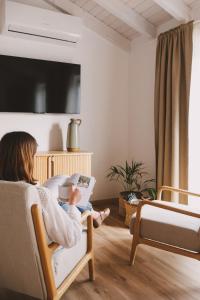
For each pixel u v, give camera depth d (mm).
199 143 2939
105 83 3895
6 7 2963
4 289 1914
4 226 1340
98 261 2285
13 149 1399
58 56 3570
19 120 3422
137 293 1864
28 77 3359
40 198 1352
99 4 3156
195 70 2916
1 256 1427
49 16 3172
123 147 4078
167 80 3064
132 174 3656
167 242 2061
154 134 3439
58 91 3521
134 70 3916
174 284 1973
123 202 3369
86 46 3725
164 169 3088
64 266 1552
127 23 3354
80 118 3764
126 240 2709
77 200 1525
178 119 2963
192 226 2020
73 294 1845
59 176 1983
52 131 3607
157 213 2262
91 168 3877
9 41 3283
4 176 1407
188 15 2949
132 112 3994
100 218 2467
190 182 2984
